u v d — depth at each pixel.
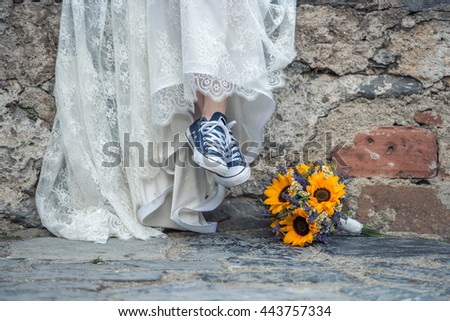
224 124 3.76
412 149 4.37
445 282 2.91
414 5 4.39
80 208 4.02
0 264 3.18
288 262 3.32
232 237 4.04
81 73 3.87
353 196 4.33
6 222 4.15
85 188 3.96
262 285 2.81
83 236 3.85
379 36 4.40
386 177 4.36
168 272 3.03
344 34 4.39
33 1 4.21
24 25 4.20
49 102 4.21
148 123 3.92
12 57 4.19
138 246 3.71
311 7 4.39
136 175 3.95
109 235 3.95
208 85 3.59
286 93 4.38
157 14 3.71
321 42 4.39
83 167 3.92
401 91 4.39
